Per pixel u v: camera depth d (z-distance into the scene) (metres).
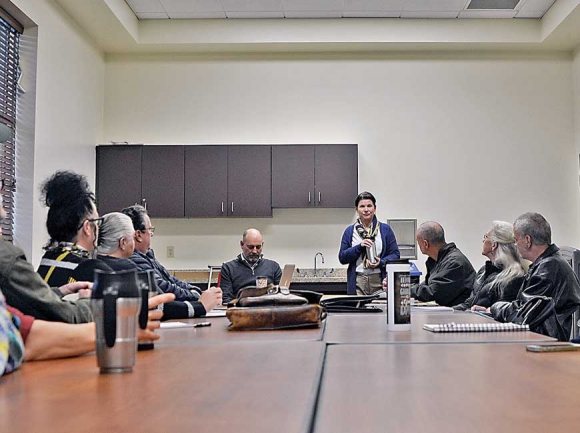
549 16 5.86
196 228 6.26
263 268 4.90
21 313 1.37
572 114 6.27
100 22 5.60
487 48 6.27
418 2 5.74
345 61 6.35
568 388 1.04
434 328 2.04
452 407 0.90
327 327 2.26
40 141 4.89
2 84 4.61
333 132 6.29
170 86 6.34
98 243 2.83
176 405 0.89
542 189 6.23
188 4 5.77
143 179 6.00
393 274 2.10
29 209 4.75
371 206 4.89
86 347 1.38
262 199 5.97
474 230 6.21
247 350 1.57
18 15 4.66
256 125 6.31
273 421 0.80
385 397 0.98
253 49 6.26
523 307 2.75
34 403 0.90
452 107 6.30
